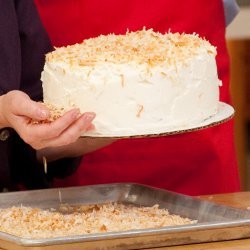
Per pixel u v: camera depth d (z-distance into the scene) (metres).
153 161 3.69
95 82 2.59
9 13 3.17
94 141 3.08
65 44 3.65
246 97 5.67
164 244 2.40
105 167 3.66
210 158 3.72
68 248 2.31
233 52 5.56
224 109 2.86
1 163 3.13
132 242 2.36
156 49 2.71
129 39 2.86
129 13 3.64
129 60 2.59
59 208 2.88
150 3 3.65
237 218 2.63
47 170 3.26
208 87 2.72
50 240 2.29
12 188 3.29
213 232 2.44
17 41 3.18
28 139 2.55
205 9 3.71
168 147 3.69
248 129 5.77
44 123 2.53
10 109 2.57
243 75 5.61
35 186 3.28
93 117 2.52
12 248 2.33
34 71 3.28
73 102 2.64
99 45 2.81
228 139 3.78
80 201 2.94
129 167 3.68
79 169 3.65
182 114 2.65
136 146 3.67
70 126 2.52
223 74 3.80
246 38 5.19
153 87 2.59
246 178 5.79
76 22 3.62
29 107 2.53
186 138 3.69
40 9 3.62
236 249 2.40
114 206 2.88
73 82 2.62
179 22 3.69
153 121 2.61
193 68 2.65
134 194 2.96
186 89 2.65
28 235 2.49
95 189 2.97
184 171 3.72
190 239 2.42
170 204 2.83
